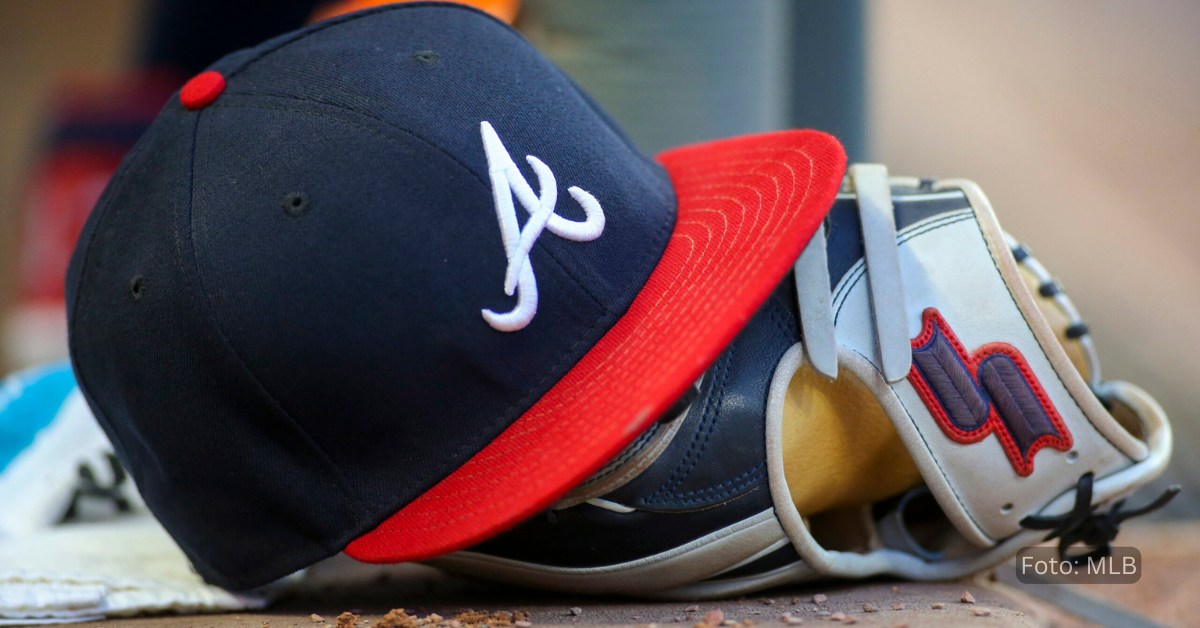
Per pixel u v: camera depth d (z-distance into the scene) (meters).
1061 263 3.44
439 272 1.38
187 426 1.40
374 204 1.38
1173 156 4.15
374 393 1.38
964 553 1.45
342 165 1.39
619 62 1.64
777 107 1.67
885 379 1.40
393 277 1.38
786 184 1.40
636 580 1.40
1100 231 3.63
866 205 1.42
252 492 1.40
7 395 1.64
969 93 4.50
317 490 1.39
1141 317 3.07
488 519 1.36
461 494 1.38
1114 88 4.65
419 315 1.38
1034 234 3.64
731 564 1.40
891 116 4.27
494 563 1.41
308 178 1.39
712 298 1.38
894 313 1.41
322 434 1.39
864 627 1.37
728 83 1.65
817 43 1.74
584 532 1.40
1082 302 3.18
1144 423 1.46
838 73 1.75
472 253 1.38
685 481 1.39
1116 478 1.43
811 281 1.41
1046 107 4.46
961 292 1.42
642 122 1.65
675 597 1.41
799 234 1.37
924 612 1.39
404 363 1.38
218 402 1.39
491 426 1.38
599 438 1.36
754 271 1.37
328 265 1.38
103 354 1.41
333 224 1.38
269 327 1.38
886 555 1.44
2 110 4.29
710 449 1.39
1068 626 1.50
